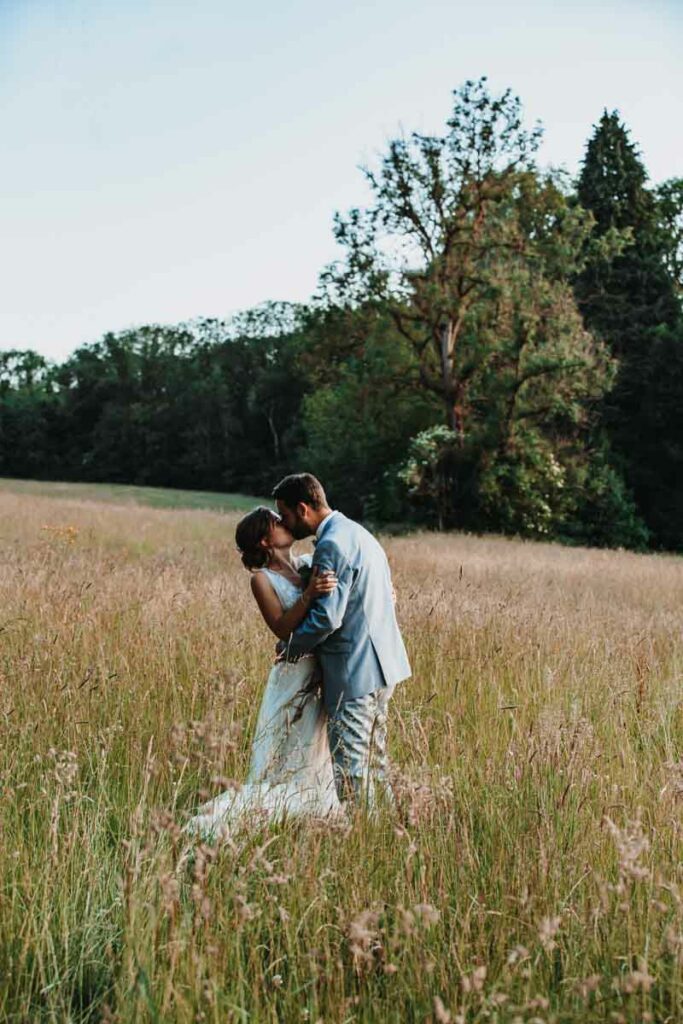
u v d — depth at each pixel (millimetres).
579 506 38688
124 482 79312
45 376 91062
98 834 3496
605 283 46500
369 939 2689
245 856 3447
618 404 44844
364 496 39500
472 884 3281
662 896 3117
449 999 2729
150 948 2764
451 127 35156
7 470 82875
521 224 37375
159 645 6379
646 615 10188
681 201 48875
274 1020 2623
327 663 4414
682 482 44062
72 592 7699
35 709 5016
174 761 4332
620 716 5289
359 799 3826
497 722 5164
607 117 47656
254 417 76312
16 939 2986
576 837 3498
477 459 36438
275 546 4531
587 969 2777
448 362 37188
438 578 12344
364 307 37938
